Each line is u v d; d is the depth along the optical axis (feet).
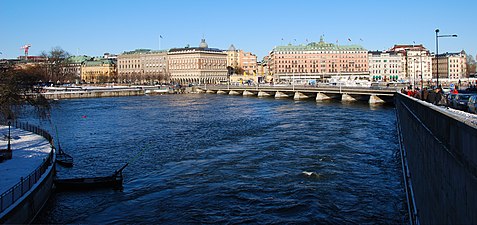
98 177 157.17
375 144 228.43
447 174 69.36
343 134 262.47
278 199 139.44
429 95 225.76
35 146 197.47
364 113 392.47
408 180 142.20
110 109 491.72
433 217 82.43
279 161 189.98
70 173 178.70
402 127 213.46
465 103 197.57
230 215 127.44
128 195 148.36
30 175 127.65
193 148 228.22
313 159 192.54
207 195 145.38
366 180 158.92
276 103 563.07
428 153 90.94
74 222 125.59
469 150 56.39
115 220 126.72
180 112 444.96
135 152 221.25
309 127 297.12
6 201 112.57
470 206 55.52
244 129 297.33
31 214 122.42
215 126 319.47
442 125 75.36
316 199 138.31
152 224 123.03
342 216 124.57
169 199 143.02
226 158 199.72
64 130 309.42
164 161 198.18
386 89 472.85
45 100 257.75
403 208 129.80
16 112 248.93
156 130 303.27
